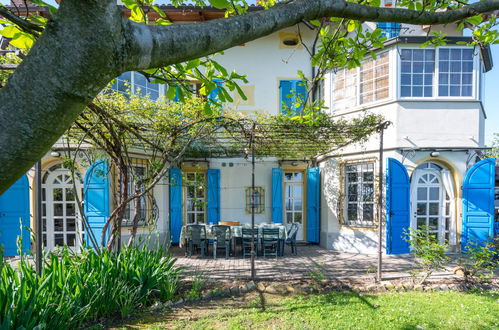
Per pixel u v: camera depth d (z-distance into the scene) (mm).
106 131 5348
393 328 3939
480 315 4320
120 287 4418
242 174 10570
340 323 4086
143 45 1011
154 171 6086
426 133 8102
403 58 8102
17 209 7773
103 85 984
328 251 8734
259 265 7043
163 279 4914
